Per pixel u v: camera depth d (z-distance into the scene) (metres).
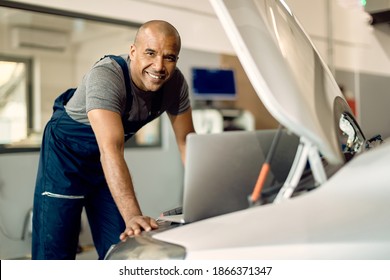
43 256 2.01
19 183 3.76
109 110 1.60
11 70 3.67
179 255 0.97
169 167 4.54
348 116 1.37
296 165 1.10
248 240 0.94
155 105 1.82
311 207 0.99
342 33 5.15
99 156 2.01
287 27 1.33
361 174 1.02
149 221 1.22
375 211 0.92
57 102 2.07
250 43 1.08
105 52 3.96
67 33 3.83
